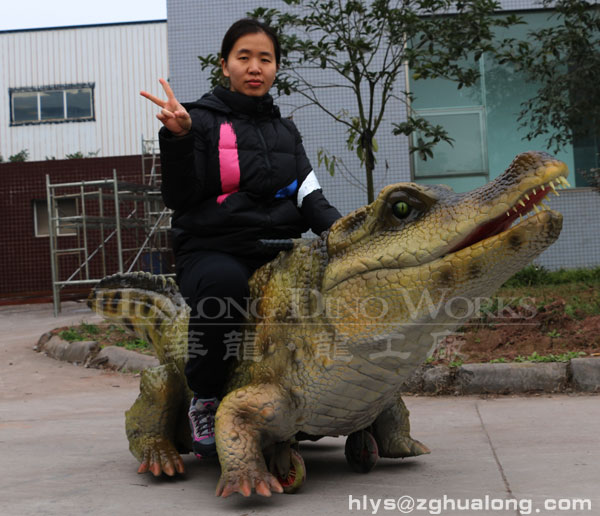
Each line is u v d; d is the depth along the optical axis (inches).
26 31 1107.3
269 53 129.0
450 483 114.0
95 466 136.0
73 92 1106.1
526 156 89.7
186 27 494.9
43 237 669.9
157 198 548.4
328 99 482.3
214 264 117.2
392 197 99.7
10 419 199.0
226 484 104.0
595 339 253.0
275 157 127.9
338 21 362.3
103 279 158.1
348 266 102.5
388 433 130.9
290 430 111.8
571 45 416.8
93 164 668.1
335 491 111.2
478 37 338.6
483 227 94.8
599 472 116.3
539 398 210.4
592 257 479.5
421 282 96.5
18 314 528.4
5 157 1103.0
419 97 488.1
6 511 102.3
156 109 1095.0
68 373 293.4
